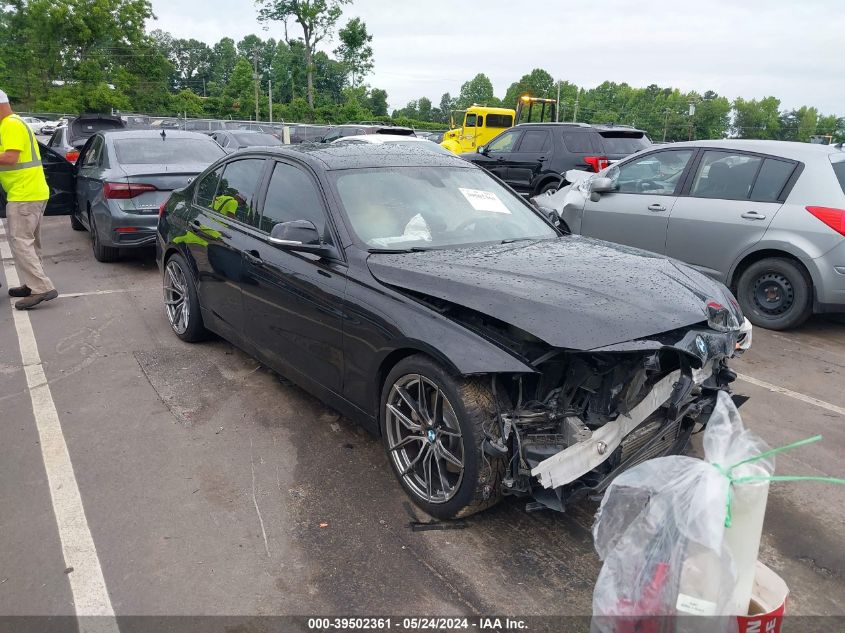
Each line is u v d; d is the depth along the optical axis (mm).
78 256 9289
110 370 5109
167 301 5957
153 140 8773
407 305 3246
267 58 102688
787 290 6137
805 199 5953
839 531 3217
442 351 2945
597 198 7336
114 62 64500
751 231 6211
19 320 6348
